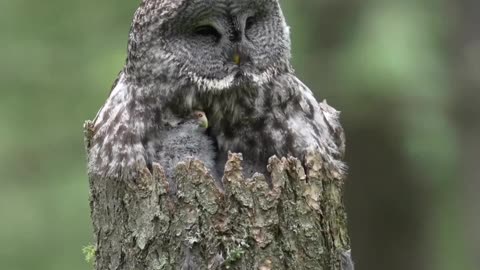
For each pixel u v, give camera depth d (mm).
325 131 6926
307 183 6488
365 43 14391
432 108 15094
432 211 16734
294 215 6430
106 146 6562
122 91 6688
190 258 6332
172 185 6402
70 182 17609
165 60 6531
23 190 17641
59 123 17922
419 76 14453
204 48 6586
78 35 17781
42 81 17844
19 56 17875
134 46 6602
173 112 6621
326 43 14891
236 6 6535
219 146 6734
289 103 6770
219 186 6465
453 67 15211
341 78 14469
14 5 17969
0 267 16984
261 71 6664
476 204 15852
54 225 17359
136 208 6430
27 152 17938
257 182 6332
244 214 6320
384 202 15656
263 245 6332
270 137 6703
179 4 6461
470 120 15344
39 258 17109
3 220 17297
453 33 15234
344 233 6770
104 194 6574
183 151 6570
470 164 15523
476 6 15156
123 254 6508
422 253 16172
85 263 17109
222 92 6605
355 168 15438
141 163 6461
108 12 17734
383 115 14961
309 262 6473
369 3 14867
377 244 15789
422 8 15031
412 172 15656
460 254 18766
